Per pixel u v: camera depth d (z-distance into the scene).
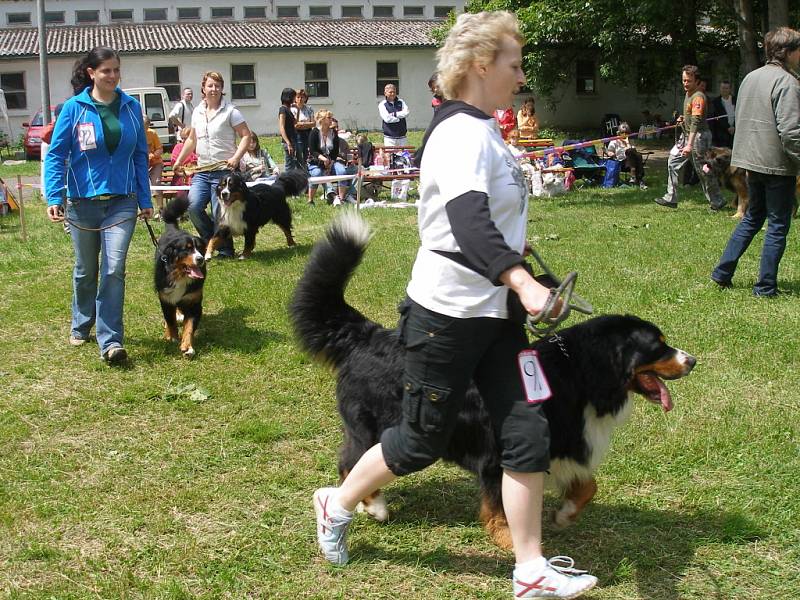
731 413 4.59
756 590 3.09
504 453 2.71
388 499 3.81
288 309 3.46
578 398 3.11
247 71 29.52
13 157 26.56
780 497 3.71
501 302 2.62
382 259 8.57
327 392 5.13
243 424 4.62
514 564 3.27
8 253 9.46
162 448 4.38
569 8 18.27
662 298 6.82
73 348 5.96
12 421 4.71
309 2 37.97
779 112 6.25
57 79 28.86
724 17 20.03
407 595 3.08
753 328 5.97
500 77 2.63
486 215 2.44
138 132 5.60
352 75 30.11
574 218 11.42
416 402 2.74
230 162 8.99
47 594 3.08
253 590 3.13
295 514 3.70
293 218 12.30
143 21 36.75
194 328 5.95
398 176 13.66
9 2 35.69
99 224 5.58
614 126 25.19
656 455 4.15
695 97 11.60
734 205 11.77
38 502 3.79
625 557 3.28
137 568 3.28
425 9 38.41
